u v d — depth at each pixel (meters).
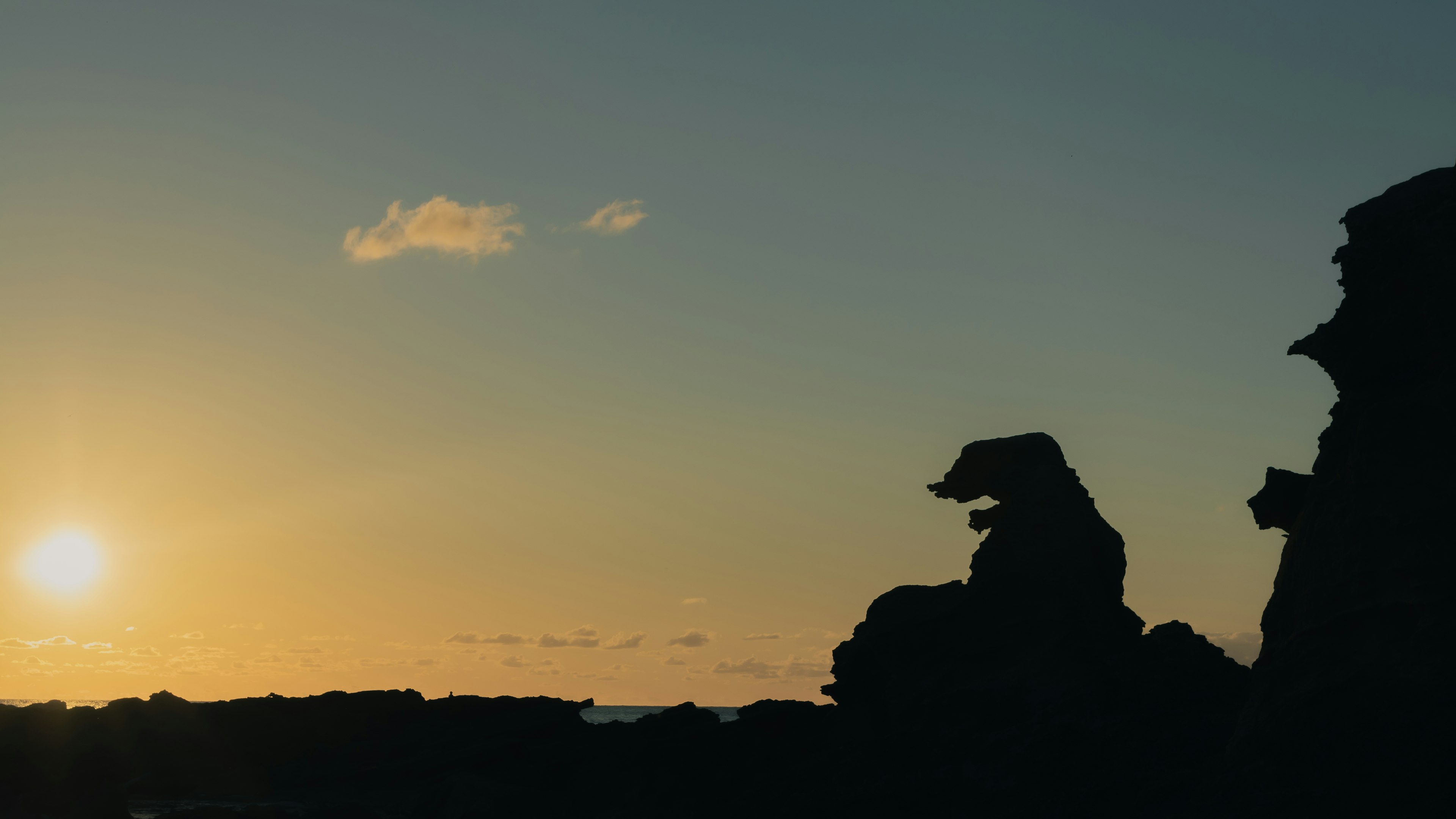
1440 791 39.12
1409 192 47.50
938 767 65.69
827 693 81.06
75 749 102.31
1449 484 43.22
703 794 75.31
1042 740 62.19
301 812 84.94
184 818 79.12
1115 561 74.38
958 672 72.31
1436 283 44.34
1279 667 46.00
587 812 81.38
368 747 106.38
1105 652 68.06
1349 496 45.78
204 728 107.94
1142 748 58.66
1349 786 41.06
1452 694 40.34
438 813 83.12
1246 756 45.56
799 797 67.88
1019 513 75.25
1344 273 48.12
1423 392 44.69
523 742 101.12
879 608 81.38
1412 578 42.84
